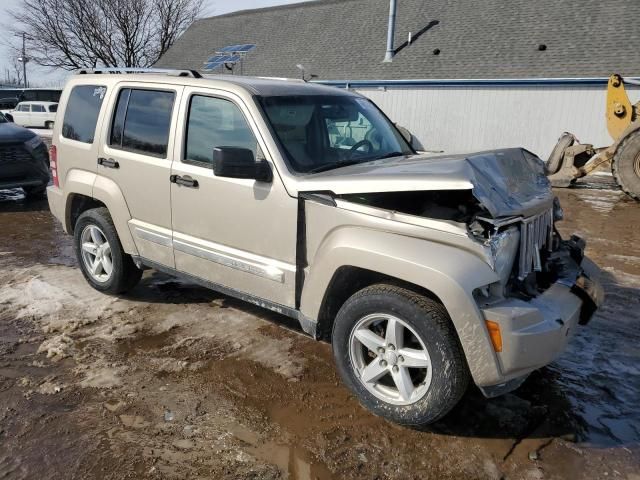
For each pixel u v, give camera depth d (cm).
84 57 3784
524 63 1941
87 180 499
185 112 422
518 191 335
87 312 484
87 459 294
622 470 292
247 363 399
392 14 2277
